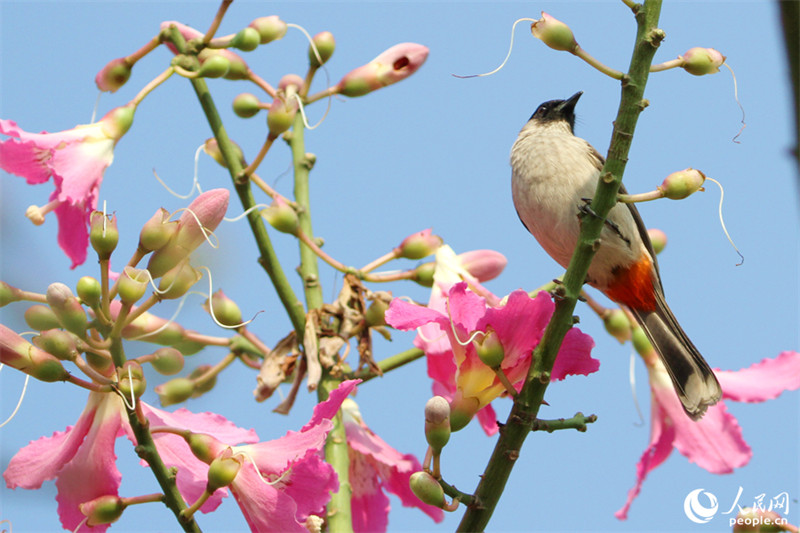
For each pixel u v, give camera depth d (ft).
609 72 17.70
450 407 18.30
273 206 25.63
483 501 17.29
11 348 15.37
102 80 23.94
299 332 24.88
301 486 16.99
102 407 18.02
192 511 15.98
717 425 25.12
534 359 17.65
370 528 23.88
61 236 21.36
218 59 23.65
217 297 25.20
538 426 17.46
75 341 15.79
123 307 15.88
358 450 23.43
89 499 17.47
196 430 18.58
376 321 24.81
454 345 18.39
